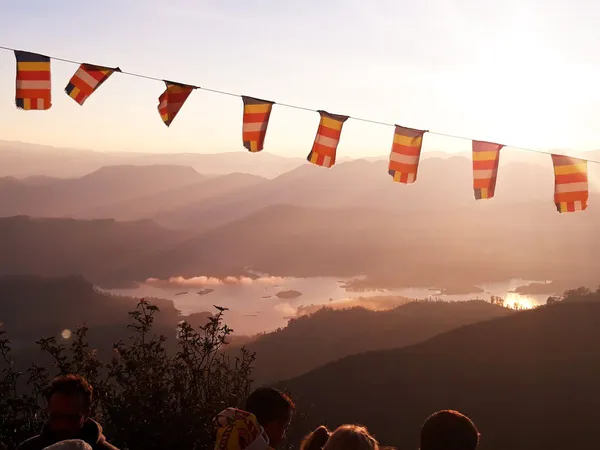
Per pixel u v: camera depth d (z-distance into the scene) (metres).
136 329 5.34
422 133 6.71
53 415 2.99
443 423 2.79
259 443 3.00
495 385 69.56
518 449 52.88
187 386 5.25
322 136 6.71
